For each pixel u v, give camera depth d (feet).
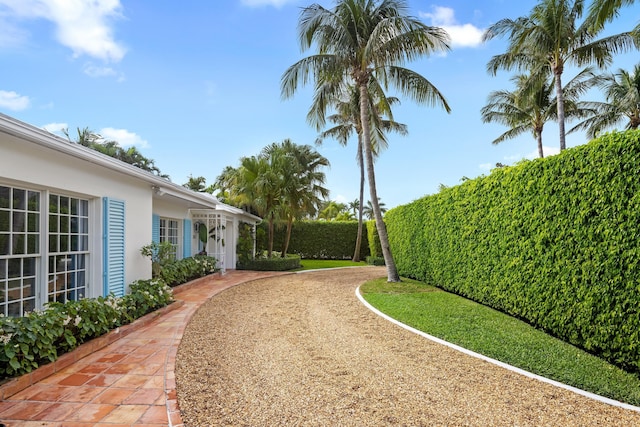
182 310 25.00
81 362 14.76
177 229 42.70
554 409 11.62
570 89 58.34
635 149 13.76
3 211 15.40
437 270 34.22
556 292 18.08
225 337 19.26
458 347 17.78
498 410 11.50
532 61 50.24
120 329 18.56
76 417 10.38
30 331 12.94
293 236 82.07
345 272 53.83
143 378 13.21
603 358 15.57
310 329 21.22
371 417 10.90
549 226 18.67
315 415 10.96
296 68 36.19
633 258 13.73
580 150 16.65
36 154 16.44
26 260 16.74
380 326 21.97
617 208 14.47
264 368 14.84
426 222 37.09
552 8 43.11
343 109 69.62
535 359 15.70
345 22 35.58
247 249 55.47
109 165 20.10
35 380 12.68
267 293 33.91
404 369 14.97
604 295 15.05
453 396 12.46
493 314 23.41
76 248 20.33
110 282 22.09
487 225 25.26
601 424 10.74
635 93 54.13
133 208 25.61
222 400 11.84
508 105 63.57
